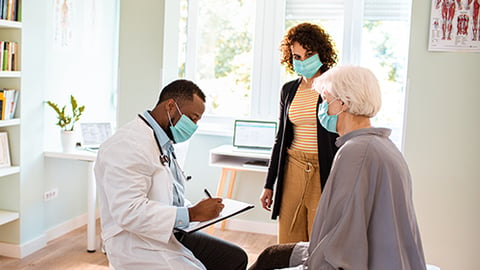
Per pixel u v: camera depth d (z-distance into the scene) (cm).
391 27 385
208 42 435
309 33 251
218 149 388
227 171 394
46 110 376
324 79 178
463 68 318
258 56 421
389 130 163
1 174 323
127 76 387
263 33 418
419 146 328
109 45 452
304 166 249
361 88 166
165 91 198
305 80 258
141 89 385
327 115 179
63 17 388
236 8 426
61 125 369
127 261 184
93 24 426
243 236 414
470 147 321
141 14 380
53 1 375
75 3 402
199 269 184
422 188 329
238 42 429
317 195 248
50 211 385
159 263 181
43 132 363
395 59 387
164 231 178
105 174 181
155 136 191
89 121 429
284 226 259
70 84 402
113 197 177
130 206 176
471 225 326
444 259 331
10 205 346
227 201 218
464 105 320
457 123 322
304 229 257
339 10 399
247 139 392
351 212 150
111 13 452
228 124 435
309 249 163
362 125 172
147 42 381
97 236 393
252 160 390
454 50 317
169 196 188
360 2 387
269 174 274
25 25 335
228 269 223
